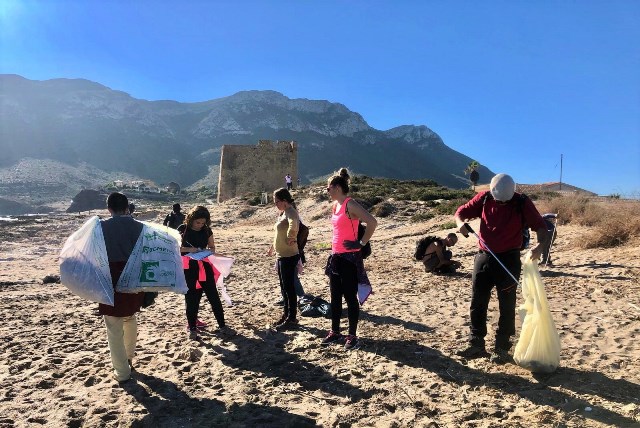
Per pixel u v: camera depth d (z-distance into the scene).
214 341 6.04
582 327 5.84
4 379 4.89
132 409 4.14
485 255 5.00
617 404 3.91
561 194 26.39
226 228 29.28
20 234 24.05
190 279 6.09
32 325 7.14
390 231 21.33
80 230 4.56
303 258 7.24
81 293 4.45
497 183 4.84
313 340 5.90
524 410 3.90
